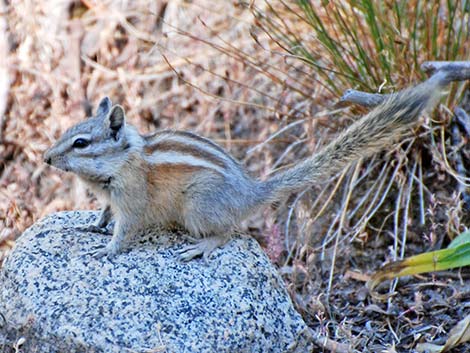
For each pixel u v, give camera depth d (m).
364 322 10.60
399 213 12.27
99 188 9.52
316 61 12.69
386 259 11.41
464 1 12.57
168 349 8.34
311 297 10.76
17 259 9.25
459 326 9.52
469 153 12.00
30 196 13.83
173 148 9.45
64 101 14.79
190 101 14.49
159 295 8.75
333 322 10.35
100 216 9.78
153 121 14.54
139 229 9.57
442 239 11.74
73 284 8.85
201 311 8.68
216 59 14.59
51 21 15.45
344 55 12.80
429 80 9.73
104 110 9.91
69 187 13.88
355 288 11.39
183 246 9.37
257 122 14.03
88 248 9.33
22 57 15.19
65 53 15.20
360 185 12.71
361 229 11.75
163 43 14.98
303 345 9.12
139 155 9.38
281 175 10.04
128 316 8.54
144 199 9.41
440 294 11.02
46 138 14.45
